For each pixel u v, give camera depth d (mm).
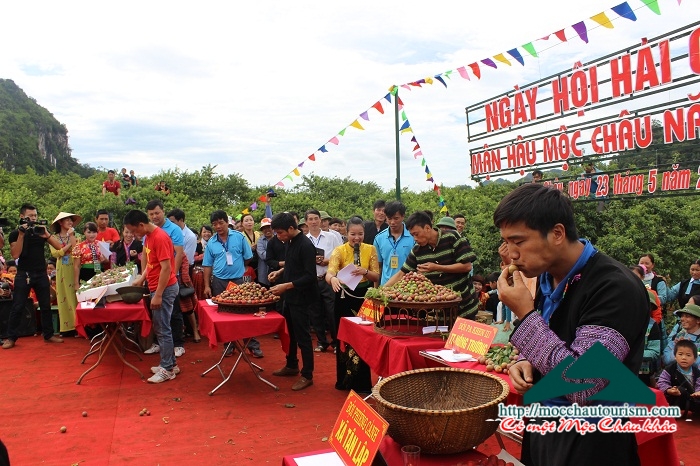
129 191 17781
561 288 1771
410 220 4762
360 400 2160
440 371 2539
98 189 18219
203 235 9352
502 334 3973
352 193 20781
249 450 4172
